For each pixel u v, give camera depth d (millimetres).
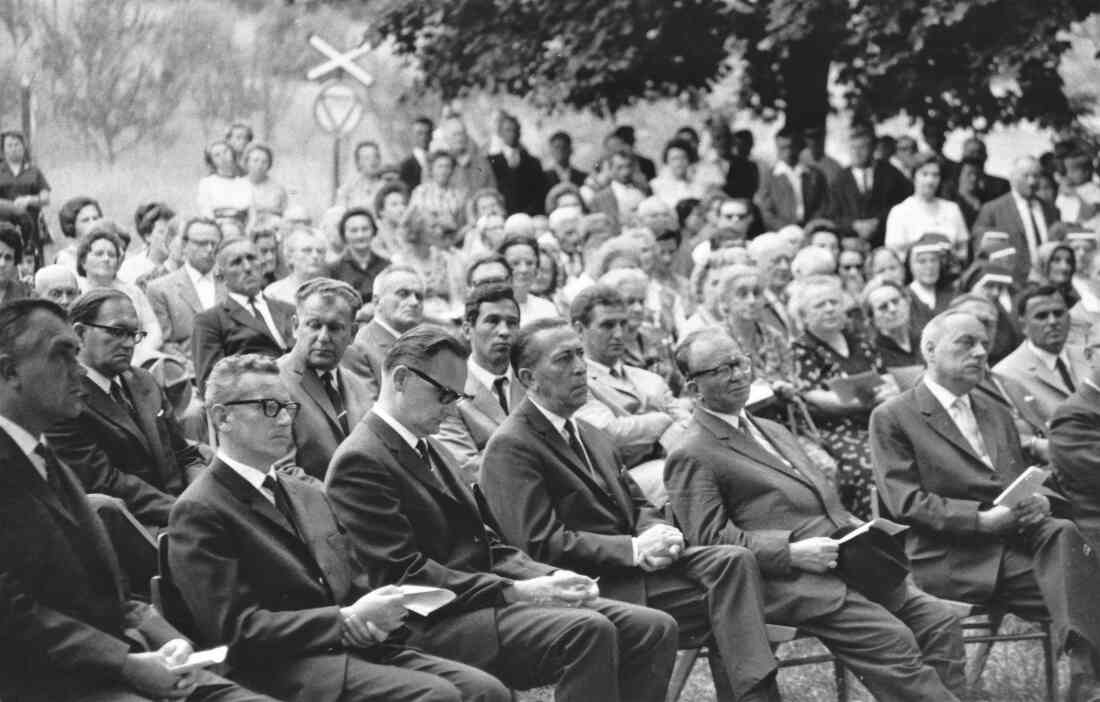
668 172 19188
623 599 7582
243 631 6195
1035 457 10164
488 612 6895
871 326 11680
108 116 23953
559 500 7734
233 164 15914
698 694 8570
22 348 5840
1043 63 19031
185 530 6262
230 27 25234
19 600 5680
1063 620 8242
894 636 7598
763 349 10914
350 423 8633
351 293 8586
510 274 10391
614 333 9828
